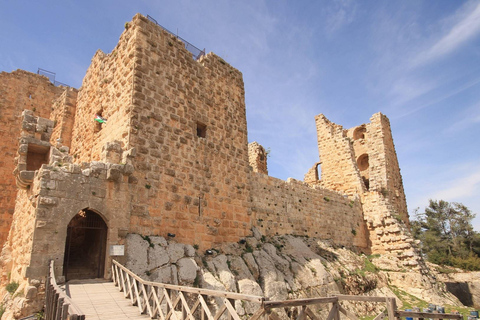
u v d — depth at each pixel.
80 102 22.59
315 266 20.23
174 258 13.65
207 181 17.19
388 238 29.22
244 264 16.42
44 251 10.70
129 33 16.34
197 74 18.38
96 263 13.77
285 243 21.59
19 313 9.81
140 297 9.80
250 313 13.95
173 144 15.93
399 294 24.22
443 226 53.78
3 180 23.27
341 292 20.28
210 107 18.69
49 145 14.16
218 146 18.48
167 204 14.91
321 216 26.77
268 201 22.42
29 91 26.45
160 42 16.73
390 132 37.47
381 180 34.47
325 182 34.03
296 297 16.89
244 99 21.58
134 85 14.98
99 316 8.45
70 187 11.71
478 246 47.97
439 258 39.44
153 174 14.70
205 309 6.89
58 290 8.03
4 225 22.25
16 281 12.24
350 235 29.00
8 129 24.67
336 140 34.25
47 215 10.99
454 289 31.30
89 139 19.02
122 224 12.84
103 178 12.72
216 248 16.55
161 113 15.77
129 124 14.41
